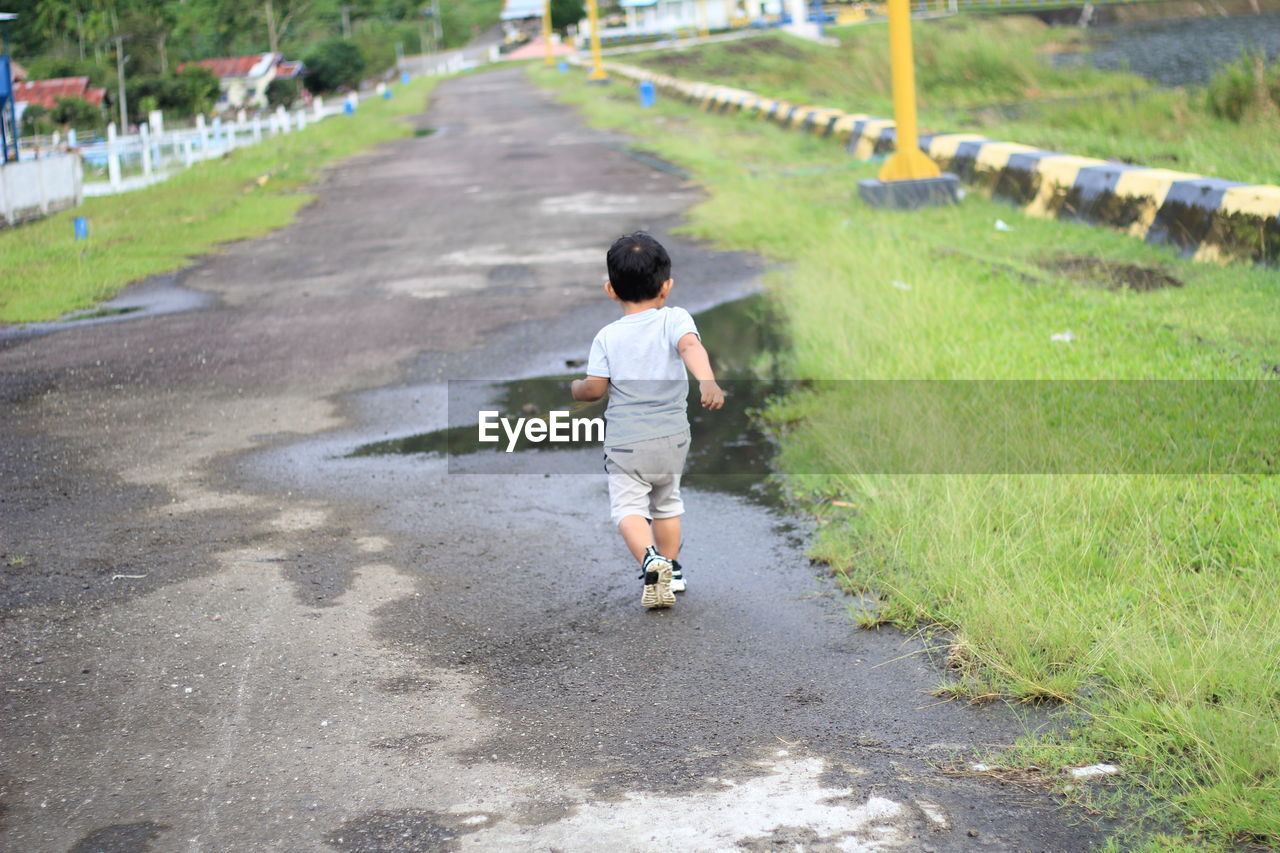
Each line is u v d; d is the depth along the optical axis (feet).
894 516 16.11
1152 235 32.30
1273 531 14.11
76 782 10.85
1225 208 29.35
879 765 10.64
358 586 15.52
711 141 74.74
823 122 69.15
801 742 11.14
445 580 15.66
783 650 13.20
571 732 11.54
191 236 50.67
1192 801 9.55
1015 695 11.71
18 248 47.98
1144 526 14.62
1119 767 10.29
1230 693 10.89
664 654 13.25
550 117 109.91
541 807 10.16
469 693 12.47
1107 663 11.84
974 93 95.96
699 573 15.66
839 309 27.27
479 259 41.96
